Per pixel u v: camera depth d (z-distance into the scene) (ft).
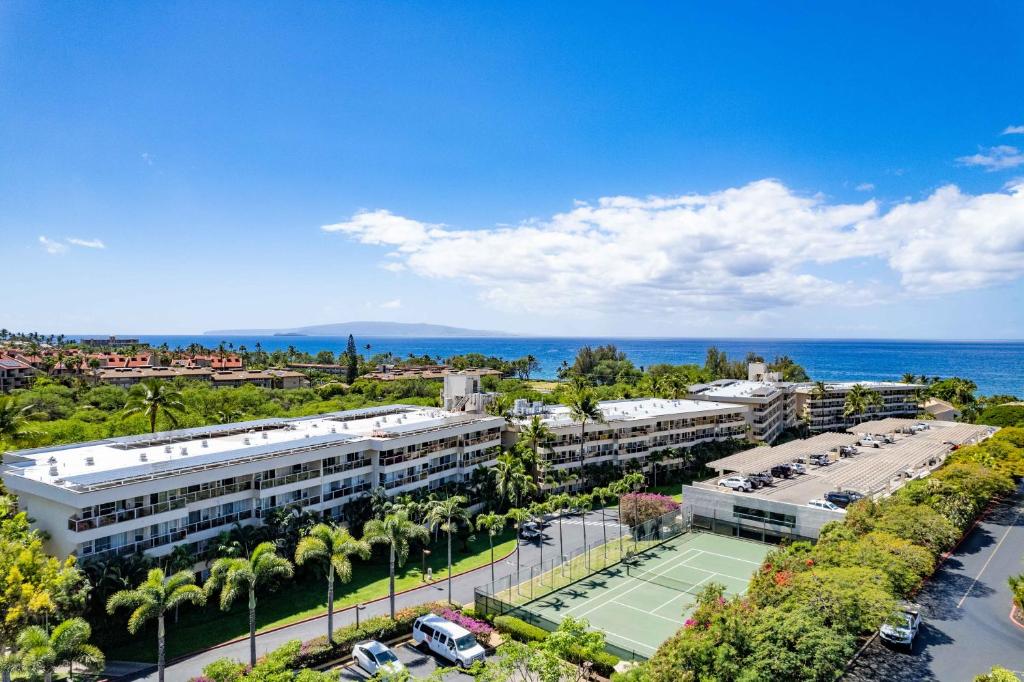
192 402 398.62
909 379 650.02
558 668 104.53
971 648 136.87
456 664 138.41
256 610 170.19
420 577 198.49
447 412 308.19
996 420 444.55
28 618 127.24
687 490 246.88
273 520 183.93
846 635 111.34
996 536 217.77
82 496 146.20
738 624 110.32
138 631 154.61
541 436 291.99
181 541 168.45
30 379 536.83
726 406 389.60
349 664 142.00
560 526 235.20
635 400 423.64
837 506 218.38
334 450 211.20
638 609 169.17
